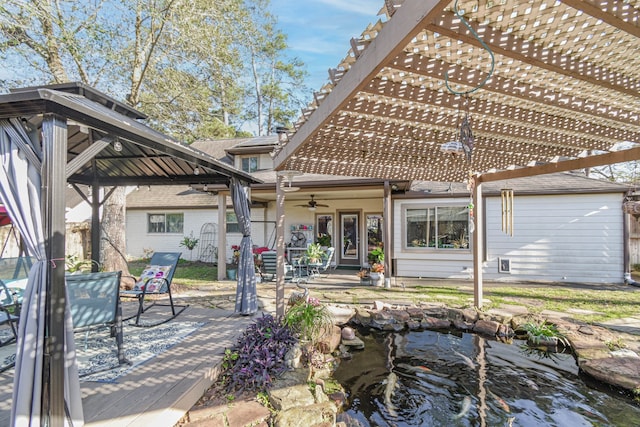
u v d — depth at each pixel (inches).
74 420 88.0
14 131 84.7
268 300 253.6
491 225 345.7
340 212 465.1
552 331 185.3
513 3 65.9
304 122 136.7
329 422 108.8
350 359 171.9
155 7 303.9
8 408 100.0
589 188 316.5
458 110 117.3
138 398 104.9
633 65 90.7
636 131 154.6
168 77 361.1
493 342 191.6
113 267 320.2
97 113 93.4
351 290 295.4
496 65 91.0
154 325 181.8
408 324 215.0
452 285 315.3
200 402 114.6
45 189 82.7
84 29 282.0
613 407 126.7
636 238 376.2
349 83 91.5
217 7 340.8
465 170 221.8
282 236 188.1
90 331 170.2
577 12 70.0
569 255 327.3
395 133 142.8
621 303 242.1
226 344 151.9
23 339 81.6
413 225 364.8
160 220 531.8
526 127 142.3
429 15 58.2
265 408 111.0
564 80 100.8
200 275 385.7
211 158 169.8
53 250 83.5
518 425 116.6
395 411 125.9
